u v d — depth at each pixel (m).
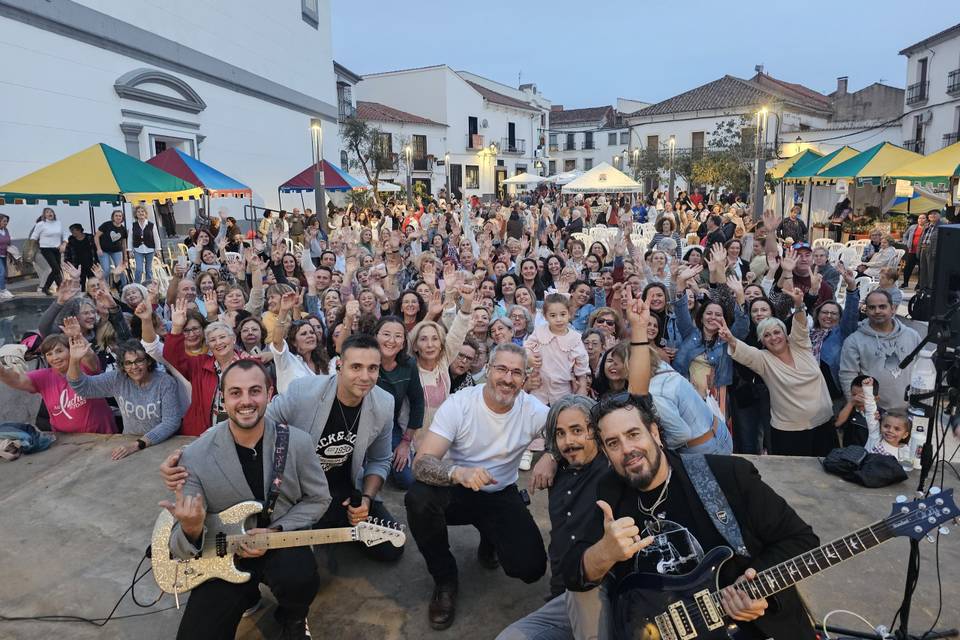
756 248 10.49
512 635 2.46
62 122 12.81
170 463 2.60
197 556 2.59
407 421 4.09
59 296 5.86
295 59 24.72
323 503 2.89
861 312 7.08
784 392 4.80
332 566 3.47
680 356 5.24
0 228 10.40
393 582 3.33
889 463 3.97
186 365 4.86
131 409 4.78
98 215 13.66
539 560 3.07
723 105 42.81
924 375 4.61
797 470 4.23
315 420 3.12
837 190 16.78
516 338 6.09
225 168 19.72
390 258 8.15
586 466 2.49
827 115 44.53
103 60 13.97
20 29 11.76
